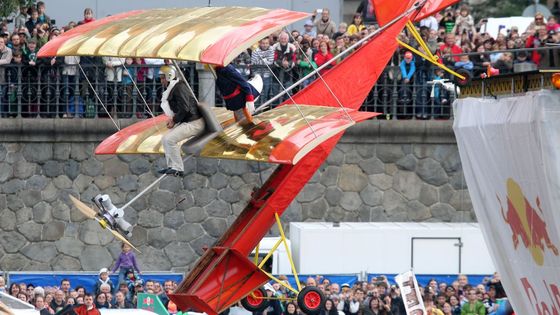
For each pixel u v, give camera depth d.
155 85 59.69
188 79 58.53
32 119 58.81
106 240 58.62
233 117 36.53
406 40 59.59
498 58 58.16
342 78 36.47
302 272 52.47
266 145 33.72
